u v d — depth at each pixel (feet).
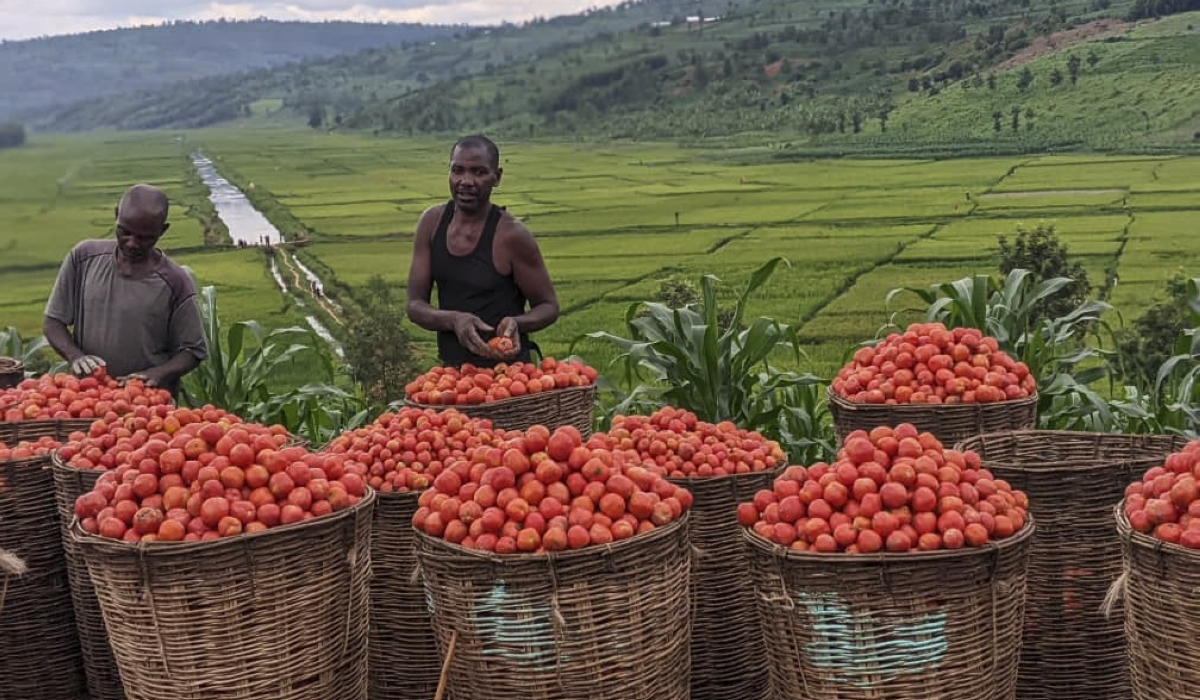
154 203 17.65
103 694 14.71
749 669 14.67
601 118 651.66
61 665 14.88
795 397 24.07
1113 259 180.75
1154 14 533.14
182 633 10.98
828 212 274.77
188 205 304.91
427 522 11.62
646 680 11.35
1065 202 258.37
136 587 11.00
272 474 11.63
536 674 11.12
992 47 567.18
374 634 14.06
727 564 14.23
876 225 246.06
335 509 11.74
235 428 12.09
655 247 232.73
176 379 18.66
